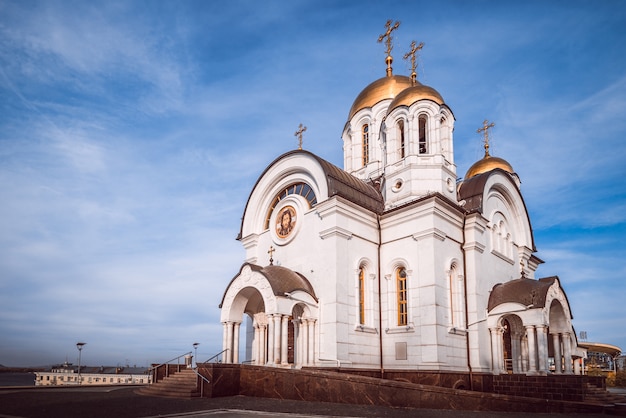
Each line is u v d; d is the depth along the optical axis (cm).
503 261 2989
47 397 1972
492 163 4056
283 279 2375
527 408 1847
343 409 1636
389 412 1605
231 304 2455
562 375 2267
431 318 2369
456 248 2652
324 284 2431
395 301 2559
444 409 1744
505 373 2506
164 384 2164
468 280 2644
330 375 1848
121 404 1719
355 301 2464
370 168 3428
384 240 2680
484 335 2595
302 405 1723
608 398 2178
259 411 1555
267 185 2989
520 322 2748
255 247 2977
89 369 8381
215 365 1972
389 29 3775
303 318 2370
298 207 2714
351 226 2550
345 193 2581
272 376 1970
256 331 2569
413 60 3198
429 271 2439
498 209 3083
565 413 1855
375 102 3519
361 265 2580
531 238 3334
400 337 2469
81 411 1534
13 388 2488
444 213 2586
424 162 2759
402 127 2973
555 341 2734
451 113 2964
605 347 5488
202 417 1445
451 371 2353
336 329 2309
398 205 2736
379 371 2452
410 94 2894
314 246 2556
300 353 2355
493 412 1758
